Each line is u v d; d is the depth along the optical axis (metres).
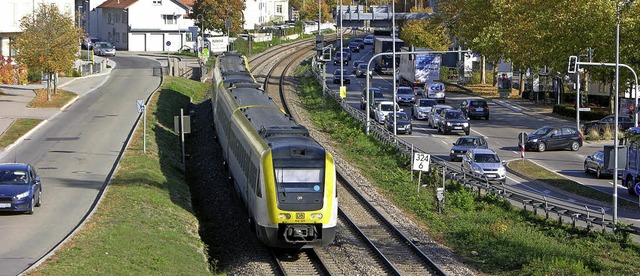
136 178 51.22
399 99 116.31
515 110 113.38
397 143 74.62
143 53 168.25
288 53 188.12
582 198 58.94
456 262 40.28
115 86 107.94
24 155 60.56
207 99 107.56
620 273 38.25
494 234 45.91
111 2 182.12
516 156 76.25
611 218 52.28
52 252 33.66
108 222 39.47
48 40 87.38
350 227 46.75
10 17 108.06
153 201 45.97
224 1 177.12
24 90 98.75
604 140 86.69
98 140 67.50
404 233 45.72
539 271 37.38
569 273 37.31
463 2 129.50
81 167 55.91
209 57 154.50
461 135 89.06
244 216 48.53
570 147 80.12
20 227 39.22
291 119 53.03
